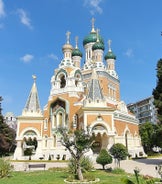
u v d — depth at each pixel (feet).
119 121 167.84
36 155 150.51
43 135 164.14
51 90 173.37
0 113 189.98
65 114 159.94
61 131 93.76
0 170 80.64
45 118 169.68
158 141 123.65
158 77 120.88
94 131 134.00
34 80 174.09
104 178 75.61
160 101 117.50
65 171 93.20
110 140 133.59
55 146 157.58
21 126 154.92
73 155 79.77
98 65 199.52
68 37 188.44
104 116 137.18
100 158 98.27
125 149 110.11
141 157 166.61
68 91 163.94
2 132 195.11
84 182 68.64
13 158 148.05
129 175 82.58
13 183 67.26
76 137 81.97
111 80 209.67
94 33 224.53
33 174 88.17
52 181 70.90
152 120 345.51
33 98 165.78
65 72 171.32
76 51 220.64
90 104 140.36
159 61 123.44
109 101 186.80
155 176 80.07
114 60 228.84
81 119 144.66
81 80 174.09
